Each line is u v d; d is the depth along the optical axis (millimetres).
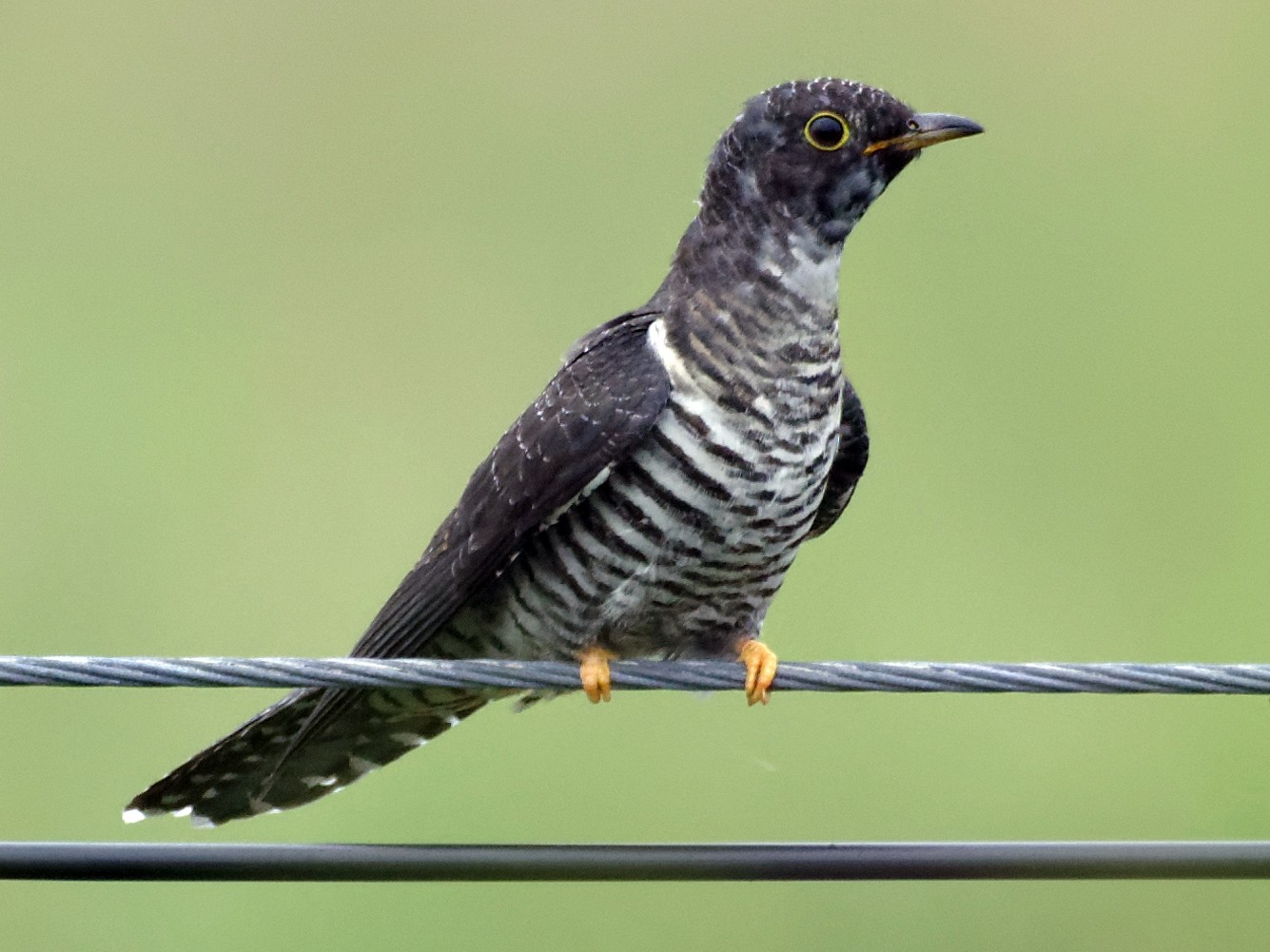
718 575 10328
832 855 8531
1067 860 8547
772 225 10492
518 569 10414
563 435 9961
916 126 10602
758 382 10141
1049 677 8305
